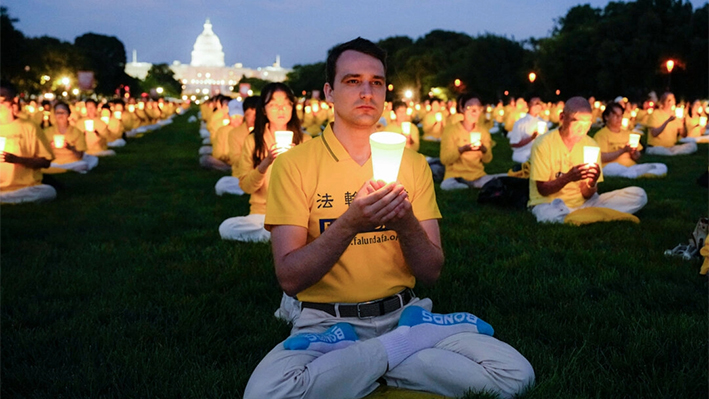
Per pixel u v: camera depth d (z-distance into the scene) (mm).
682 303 4176
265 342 3629
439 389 2768
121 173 12422
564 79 40844
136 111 28719
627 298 4336
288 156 2887
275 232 2859
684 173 11414
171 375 3203
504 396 2766
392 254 2928
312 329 2928
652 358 3307
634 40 35844
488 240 6238
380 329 2947
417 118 34688
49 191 8664
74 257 5652
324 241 2551
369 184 2426
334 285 2904
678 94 35875
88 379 3135
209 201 8953
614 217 6781
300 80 88562
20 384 3129
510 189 8180
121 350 3475
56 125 12305
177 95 119750
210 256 5664
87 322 3936
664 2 36094
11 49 42094
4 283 4703
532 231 6531
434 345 2875
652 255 5445
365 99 2723
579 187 7160
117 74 84812
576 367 3201
